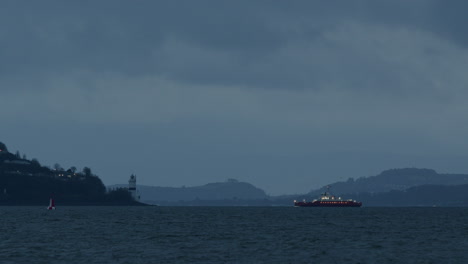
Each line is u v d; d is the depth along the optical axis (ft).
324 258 634.84
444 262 609.83
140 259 616.80
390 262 608.60
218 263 595.47
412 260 623.77
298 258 634.02
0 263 583.17
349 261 613.93
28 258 616.80
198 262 600.39
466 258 642.22
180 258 627.05
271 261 610.65
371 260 622.13
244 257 639.35
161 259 618.03
